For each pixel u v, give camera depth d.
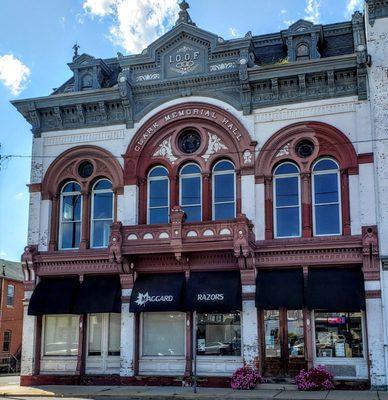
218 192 22.44
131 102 23.45
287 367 20.33
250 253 20.39
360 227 20.30
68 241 23.78
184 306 21.12
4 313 46.81
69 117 24.34
